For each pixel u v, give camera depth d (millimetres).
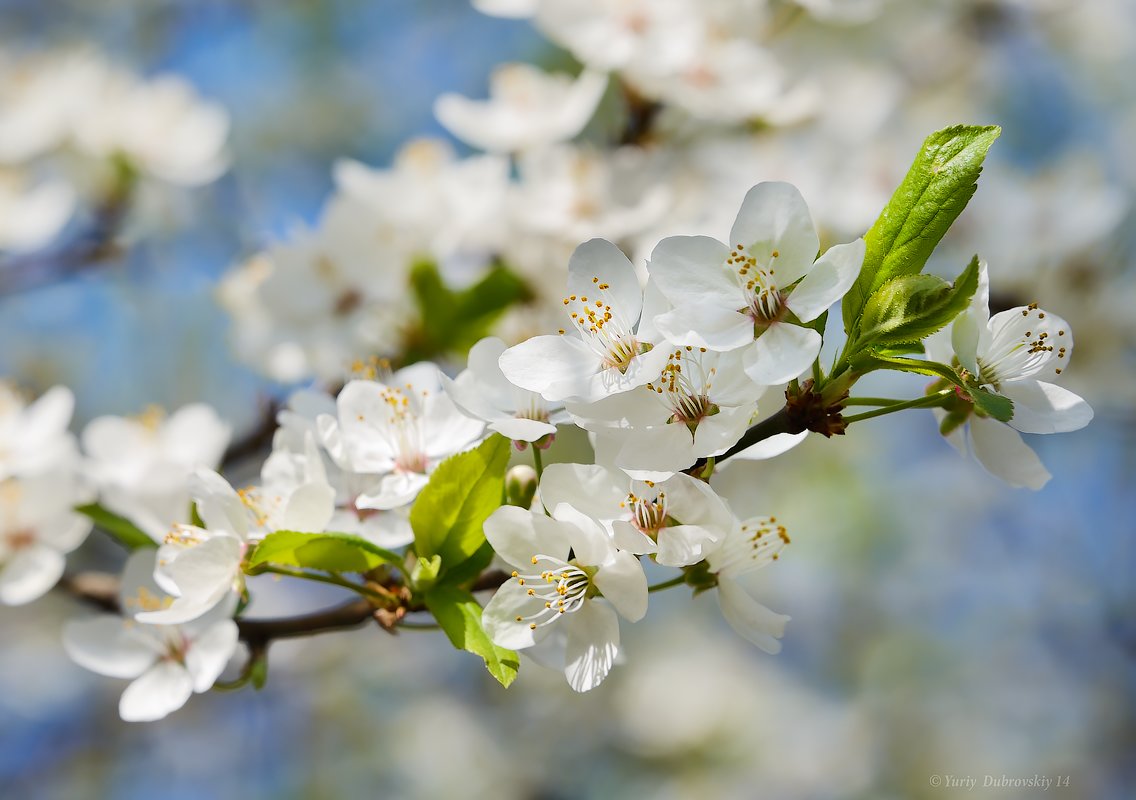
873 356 2234
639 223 4699
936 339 2393
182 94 6242
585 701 8875
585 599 2312
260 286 4758
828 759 8648
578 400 2252
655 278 2238
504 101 5160
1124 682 8570
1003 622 8961
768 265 2230
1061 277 5504
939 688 8906
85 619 2916
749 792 8578
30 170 6070
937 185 2246
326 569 2498
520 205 4812
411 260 4801
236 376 7227
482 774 8328
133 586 3137
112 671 2867
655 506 2266
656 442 2225
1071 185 5551
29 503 3727
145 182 6262
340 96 8797
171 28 8695
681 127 5480
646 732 8695
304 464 2686
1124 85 8242
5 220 5770
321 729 8414
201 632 2768
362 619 2846
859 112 6180
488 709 8789
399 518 2688
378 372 3381
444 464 2396
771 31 5488
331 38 8789
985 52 7953
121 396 7461
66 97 6004
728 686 8938
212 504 2490
